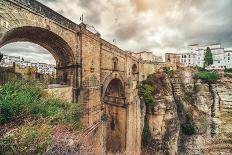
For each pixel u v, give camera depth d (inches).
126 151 1037.8
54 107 369.4
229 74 2007.9
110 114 1128.8
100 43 719.1
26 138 228.4
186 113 1796.3
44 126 275.3
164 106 1530.5
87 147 353.4
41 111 329.4
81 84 573.6
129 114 1101.7
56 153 244.7
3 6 340.2
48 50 591.5
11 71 500.1
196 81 1927.9
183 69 2041.1
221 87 1907.0
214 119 1866.4
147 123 1487.5
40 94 397.7
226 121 1852.9
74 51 557.9
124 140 1050.1
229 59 3895.2
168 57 2373.3
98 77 702.5
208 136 1822.1
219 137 1827.0
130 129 1125.1
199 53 4178.2
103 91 770.2
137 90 1449.3
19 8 374.6
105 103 1146.7
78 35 573.6
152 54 2812.5
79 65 570.6
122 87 1076.5
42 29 442.6
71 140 306.0
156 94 1574.8
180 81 1857.8
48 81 600.4
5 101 288.2
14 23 366.9
